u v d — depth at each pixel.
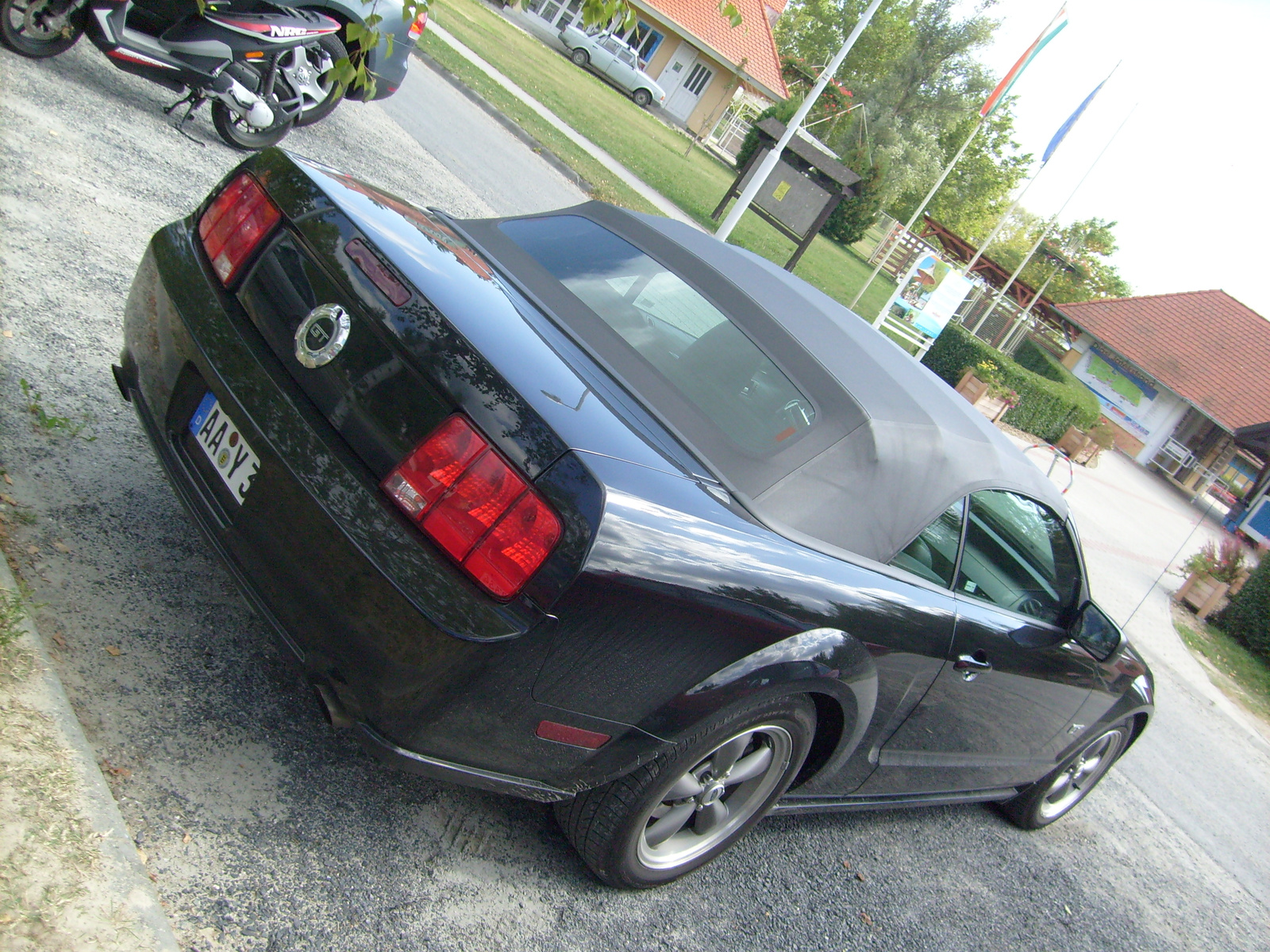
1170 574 14.45
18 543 2.39
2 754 1.81
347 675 1.90
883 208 54.75
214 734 2.22
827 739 2.70
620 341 2.54
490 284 2.35
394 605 1.82
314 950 1.88
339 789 2.30
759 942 2.66
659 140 24.94
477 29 23.45
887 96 55.34
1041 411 23.62
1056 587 3.44
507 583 1.82
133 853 1.81
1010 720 3.45
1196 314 39.16
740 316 2.82
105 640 2.27
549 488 1.83
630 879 2.46
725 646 2.12
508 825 2.52
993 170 58.94
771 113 31.78
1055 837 4.50
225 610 2.59
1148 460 37.75
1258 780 7.39
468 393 1.86
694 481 2.17
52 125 5.01
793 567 2.25
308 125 7.74
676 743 2.17
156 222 4.64
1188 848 5.25
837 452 2.52
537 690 1.91
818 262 25.89
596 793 2.27
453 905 2.19
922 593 2.71
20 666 2.00
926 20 55.97
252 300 2.16
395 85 7.66
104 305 3.71
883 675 2.59
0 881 1.61
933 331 17.19
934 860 3.70
